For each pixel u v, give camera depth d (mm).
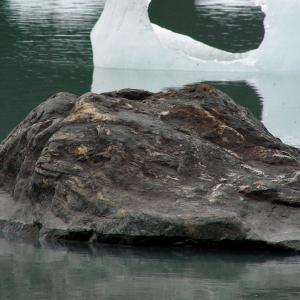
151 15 71625
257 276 18422
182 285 17812
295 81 48281
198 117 23172
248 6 74750
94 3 73500
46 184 21344
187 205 20469
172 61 50750
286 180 21516
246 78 48938
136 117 22516
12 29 60625
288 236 20109
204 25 66500
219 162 21875
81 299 16844
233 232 19938
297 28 50938
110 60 50781
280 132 35406
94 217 20656
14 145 23156
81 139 21625
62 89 43625
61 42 56438
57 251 20094
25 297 16906
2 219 21766
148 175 21172
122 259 19484
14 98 40969
